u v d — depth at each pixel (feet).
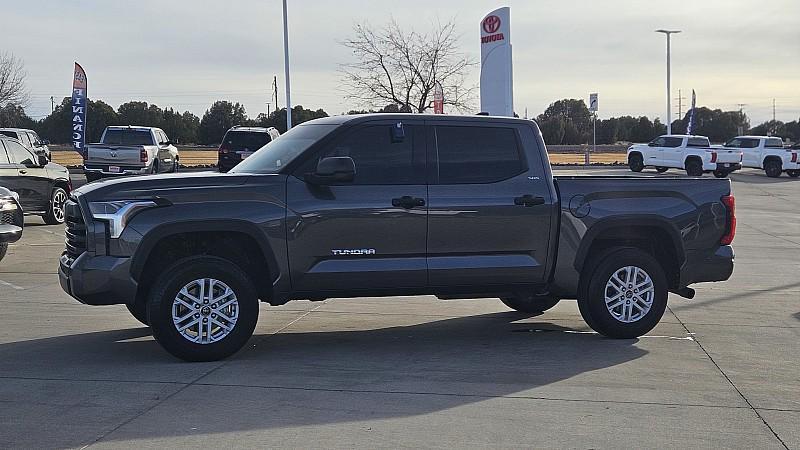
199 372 22.97
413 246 25.35
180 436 17.89
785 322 30.71
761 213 81.97
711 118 322.96
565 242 26.73
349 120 25.46
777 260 48.96
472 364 24.26
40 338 27.20
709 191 28.40
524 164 26.63
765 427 18.92
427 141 25.82
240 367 23.58
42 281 38.78
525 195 26.25
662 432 18.48
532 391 21.49
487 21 62.75
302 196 24.47
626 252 27.48
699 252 28.27
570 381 22.49
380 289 25.35
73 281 23.34
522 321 30.94
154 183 23.68
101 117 242.99
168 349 23.56
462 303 34.63
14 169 58.18
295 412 19.56
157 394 20.89
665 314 32.12
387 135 25.53
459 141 26.11
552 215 26.55
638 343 27.17
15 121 199.11
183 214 23.44
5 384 21.74
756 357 25.41
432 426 18.67
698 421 19.26
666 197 27.89
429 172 25.68
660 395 21.27
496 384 22.12
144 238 23.13
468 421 19.04
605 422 19.08
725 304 34.37
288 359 24.62
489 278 26.09
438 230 25.49
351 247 24.85
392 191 25.11
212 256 24.09
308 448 17.25
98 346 26.05
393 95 100.63
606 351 26.05
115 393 20.97
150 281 24.63
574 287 27.17
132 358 24.53
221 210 23.72
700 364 24.50
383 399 20.66
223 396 20.76
